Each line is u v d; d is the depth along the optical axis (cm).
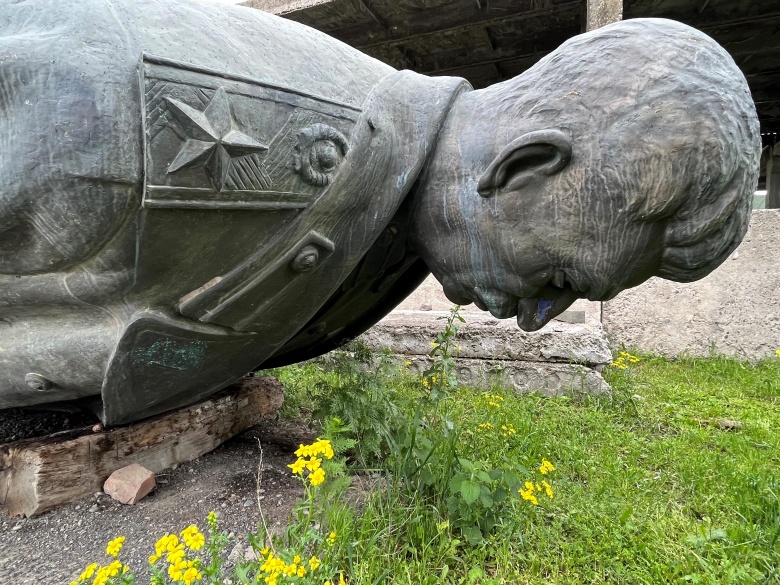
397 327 373
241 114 115
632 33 132
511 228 141
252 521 156
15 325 140
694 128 120
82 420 189
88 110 103
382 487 176
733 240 134
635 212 127
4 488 158
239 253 127
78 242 114
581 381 322
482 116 146
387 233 165
